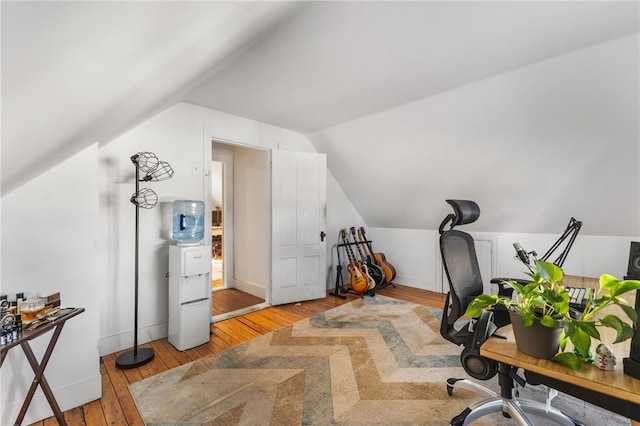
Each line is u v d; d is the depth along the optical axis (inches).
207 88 99.8
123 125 76.9
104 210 93.1
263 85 97.3
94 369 70.3
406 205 163.2
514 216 131.5
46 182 65.1
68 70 24.1
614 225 110.0
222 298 153.8
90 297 70.3
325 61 81.3
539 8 59.6
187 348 95.8
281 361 87.5
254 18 51.7
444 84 95.9
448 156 123.0
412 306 138.9
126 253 97.5
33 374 63.2
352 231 183.5
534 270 42.9
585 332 34.2
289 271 144.3
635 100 76.9
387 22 64.5
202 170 116.5
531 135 98.7
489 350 42.8
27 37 16.7
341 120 134.1
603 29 66.1
